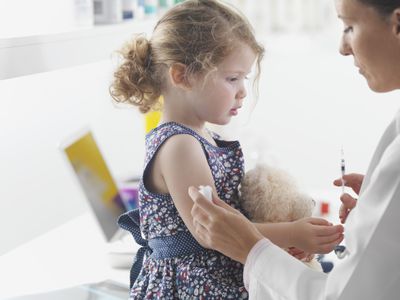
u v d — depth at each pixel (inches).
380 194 44.5
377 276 44.3
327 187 133.5
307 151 133.6
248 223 50.7
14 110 78.5
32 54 64.9
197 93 56.7
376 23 45.4
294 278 47.5
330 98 130.5
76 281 68.7
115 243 78.0
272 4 126.4
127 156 100.2
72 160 73.7
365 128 129.9
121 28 81.0
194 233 54.3
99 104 93.7
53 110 84.7
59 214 86.4
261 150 113.4
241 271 56.6
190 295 55.0
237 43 56.5
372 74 47.7
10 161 78.1
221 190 57.5
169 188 55.3
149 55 59.0
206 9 57.6
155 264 57.7
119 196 83.9
